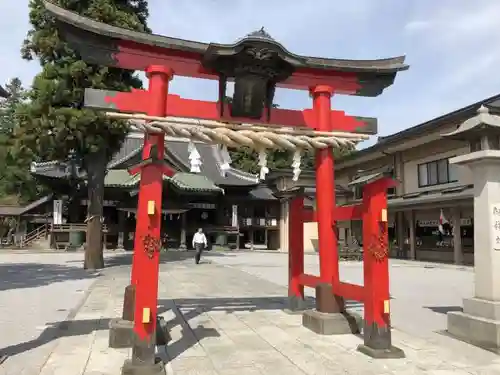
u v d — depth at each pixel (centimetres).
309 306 950
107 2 1683
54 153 1712
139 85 1859
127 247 3591
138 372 488
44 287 1302
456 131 750
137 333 505
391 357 575
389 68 750
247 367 533
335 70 748
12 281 1452
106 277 1569
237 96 659
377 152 3080
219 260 2541
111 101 632
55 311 916
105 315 862
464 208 2400
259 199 4009
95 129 1595
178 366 535
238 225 3919
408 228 2955
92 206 1852
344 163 3622
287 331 719
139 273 520
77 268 1912
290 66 645
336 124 766
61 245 3384
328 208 751
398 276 1722
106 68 1570
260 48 598
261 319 816
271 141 680
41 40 1598
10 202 5000
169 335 677
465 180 2414
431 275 1764
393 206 2775
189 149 654
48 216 3647
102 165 1861
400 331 746
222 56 614
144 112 648
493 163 707
